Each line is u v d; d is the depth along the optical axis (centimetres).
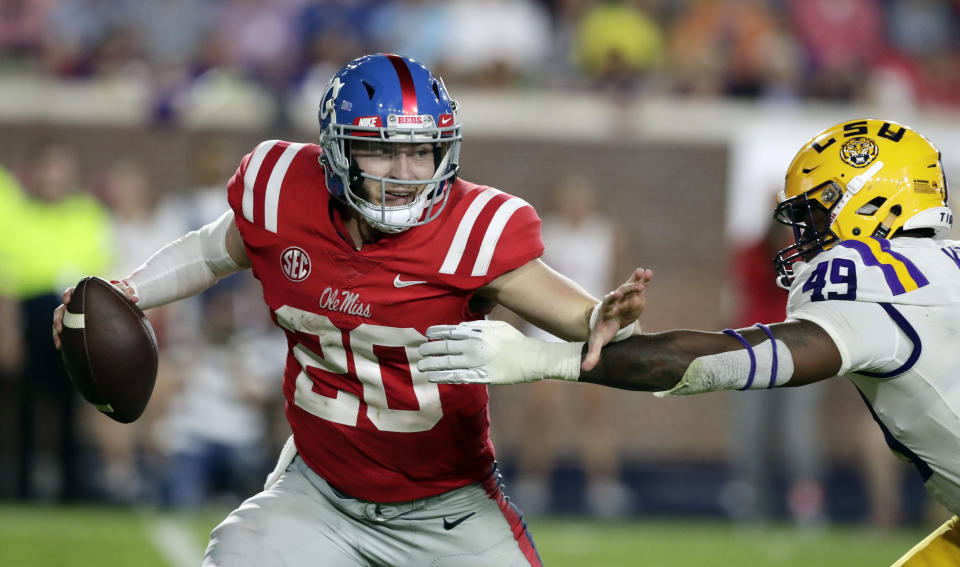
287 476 1045
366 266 940
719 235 3030
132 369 991
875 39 3612
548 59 3347
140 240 2495
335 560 1016
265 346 2423
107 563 1773
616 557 1961
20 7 3269
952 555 982
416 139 910
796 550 2070
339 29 3244
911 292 841
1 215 2306
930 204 905
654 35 3366
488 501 1034
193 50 3294
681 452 2952
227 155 2844
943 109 3388
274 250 977
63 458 2347
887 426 908
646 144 3034
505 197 947
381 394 973
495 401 2858
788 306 887
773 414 2319
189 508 2283
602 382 834
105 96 2938
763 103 3180
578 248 2564
